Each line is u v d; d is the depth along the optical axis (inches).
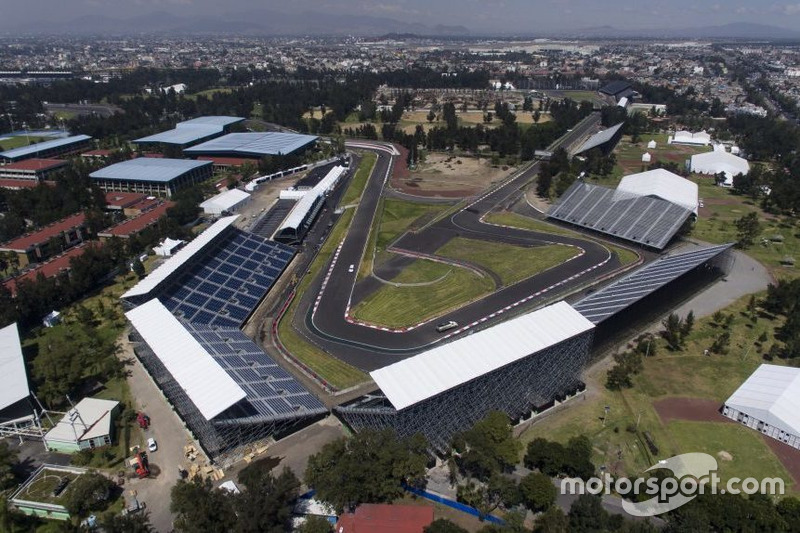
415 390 3907.5
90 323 5994.1
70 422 4296.3
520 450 4013.3
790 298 5915.4
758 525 3169.3
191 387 4133.9
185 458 4067.4
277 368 5054.1
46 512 3634.4
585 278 6870.1
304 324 5954.7
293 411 4315.9
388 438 3668.8
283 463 3973.9
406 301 6382.9
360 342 5575.8
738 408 4325.8
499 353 4291.3
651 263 6643.7
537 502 3398.1
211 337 5221.5
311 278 7062.0
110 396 4827.8
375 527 3262.8
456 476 3821.4
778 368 4751.5
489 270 7140.8
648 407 4532.5
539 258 7480.3
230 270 6752.0
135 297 5477.4
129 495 3725.4
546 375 4505.4
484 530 3152.1
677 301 6166.3
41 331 5954.7
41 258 7726.4
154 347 4648.1
